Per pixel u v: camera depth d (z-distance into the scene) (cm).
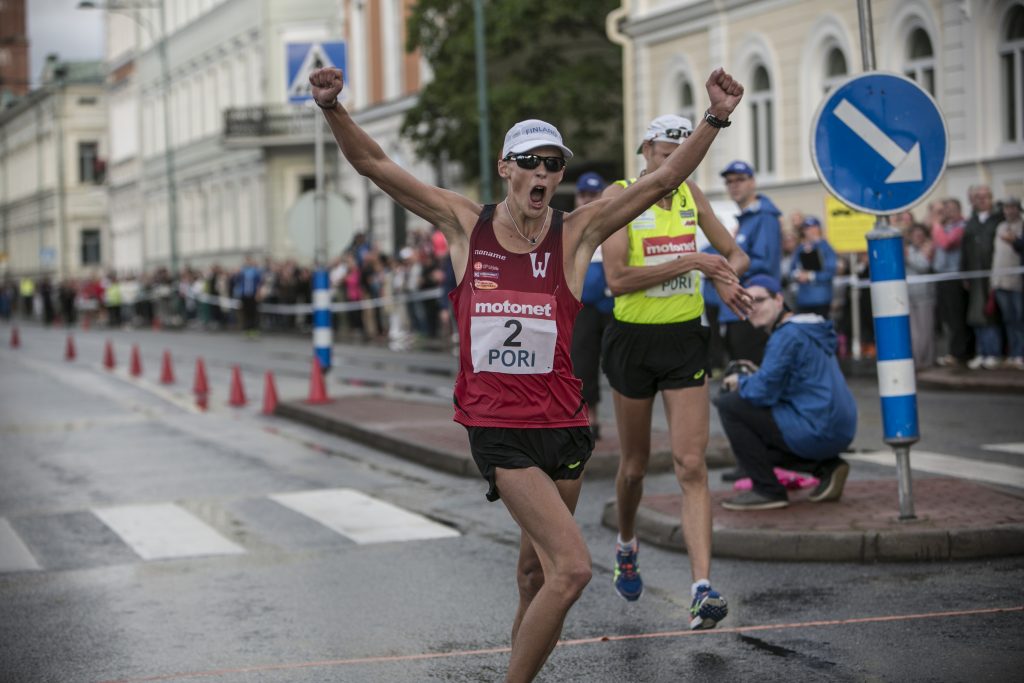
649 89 6550
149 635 1492
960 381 3425
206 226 13375
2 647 1460
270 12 11231
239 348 6969
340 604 1597
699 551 1405
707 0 5947
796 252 3875
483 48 6500
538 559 1156
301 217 3888
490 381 1087
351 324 7250
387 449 2867
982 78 4522
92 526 2144
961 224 3797
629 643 1380
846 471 1886
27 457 2984
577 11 6962
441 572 1745
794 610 1470
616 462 2423
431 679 1295
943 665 1255
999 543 1669
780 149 5612
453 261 1112
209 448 3027
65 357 6706
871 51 1759
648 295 1470
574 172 7381
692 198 1518
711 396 3469
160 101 15050
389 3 9806
